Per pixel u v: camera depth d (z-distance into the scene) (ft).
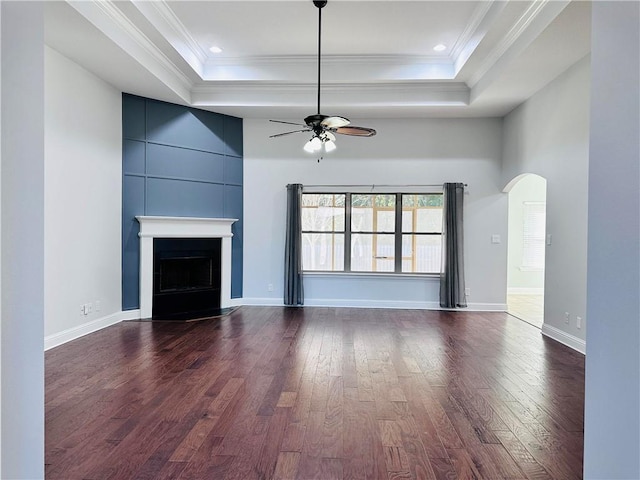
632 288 3.86
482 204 21.38
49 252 13.93
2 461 3.84
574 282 14.51
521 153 18.85
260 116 21.50
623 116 4.00
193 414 8.84
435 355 13.34
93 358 12.80
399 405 9.38
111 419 8.59
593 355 4.47
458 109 19.84
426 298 21.79
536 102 17.35
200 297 20.61
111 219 17.42
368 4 13.56
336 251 22.26
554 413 9.02
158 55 15.96
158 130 19.07
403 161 21.65
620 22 4.04
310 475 6.65
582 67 13.98
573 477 6.63
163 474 6.65
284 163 21.99
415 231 21.95
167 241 19.40
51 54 13.84
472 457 7.22
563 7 10.86
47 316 13.87
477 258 21.43
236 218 21.71
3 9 3.79
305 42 16.46
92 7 12.14
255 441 7.71
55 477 6.55
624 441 3.96
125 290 18.33
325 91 19.45
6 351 3.88
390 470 6.80
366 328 17.08
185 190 19.89
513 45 14.08
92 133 16.12
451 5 13.56
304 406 9.28
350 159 21.83
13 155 3.96
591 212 4.51
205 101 19.66
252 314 19.76
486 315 20.16
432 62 18.12
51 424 8.36
